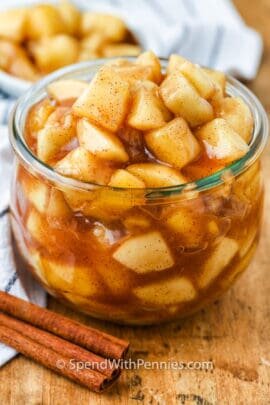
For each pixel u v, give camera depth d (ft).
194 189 1.21
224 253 1.29
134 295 1.28
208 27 2.07
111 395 1.27
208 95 1.29
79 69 1.44
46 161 1.27
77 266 1.27
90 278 1.28
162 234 1.23
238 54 2.09
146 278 1.26
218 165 1.25
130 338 1.37
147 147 1.25
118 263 1.25
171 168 1.23
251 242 1.34
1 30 2.03
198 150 1.25
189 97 1.25
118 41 2.08
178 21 2.20
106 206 1.21
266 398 1.27
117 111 1.23
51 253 1.29
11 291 1.40
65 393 1.28
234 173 1.23
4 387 1.28
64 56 2.00
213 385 1.29
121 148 1.23
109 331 1.38
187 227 1.23
